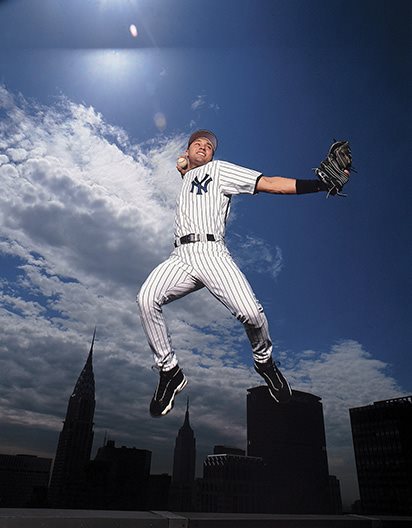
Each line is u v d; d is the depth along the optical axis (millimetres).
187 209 2072
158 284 1903
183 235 2029
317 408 91125
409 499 58781
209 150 2320
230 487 66875
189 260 1936
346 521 2812
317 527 2688
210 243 1960
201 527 2230
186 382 2020
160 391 1964
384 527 2902
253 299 1851
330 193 1847
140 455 63281
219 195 2076
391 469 62125
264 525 2465
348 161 1758
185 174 2326
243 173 2043
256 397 91438
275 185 1964
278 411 88375
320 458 85438
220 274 1875
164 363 1932
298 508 75125
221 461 69625
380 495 61781
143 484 61344
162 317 1938
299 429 87312
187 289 2002
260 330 1892
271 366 2006
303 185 1897
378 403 67500
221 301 1939
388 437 64250
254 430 87938
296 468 82688
